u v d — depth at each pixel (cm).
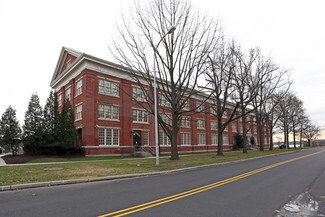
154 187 855
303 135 8625
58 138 2239
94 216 514
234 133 5153
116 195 721
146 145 2975
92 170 1301
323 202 660
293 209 588
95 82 2514
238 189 809
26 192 781
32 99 2277
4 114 2262
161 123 2056
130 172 1255
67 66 3008
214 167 1579
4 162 1747
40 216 517
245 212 551
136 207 583
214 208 578
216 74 2541
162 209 566
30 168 1347
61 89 3112
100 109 2547
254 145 5503
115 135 2653
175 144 2016
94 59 2495
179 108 1989
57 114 2308
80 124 2494
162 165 1582
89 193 756
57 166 1465
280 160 2042
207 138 4234
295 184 912
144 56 1914
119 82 2748
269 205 616
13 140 2248
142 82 2959
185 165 1597
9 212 548
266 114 3647
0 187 806
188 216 515
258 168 1451
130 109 2806
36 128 2212
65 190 813
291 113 5656
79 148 2506
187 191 774
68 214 529
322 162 1823
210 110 4403
